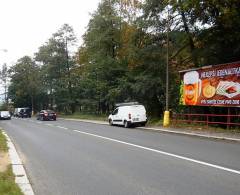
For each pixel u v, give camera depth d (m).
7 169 11.15
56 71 75.00
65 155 14.63
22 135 25.33
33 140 21.34
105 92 50.38
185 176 10.10
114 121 35.06
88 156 14.21
